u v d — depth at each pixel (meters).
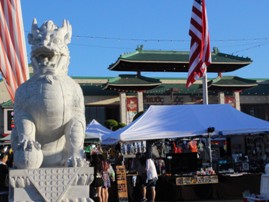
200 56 16.84
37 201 4.92
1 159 11.45
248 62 45.03
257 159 20.39
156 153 17.41
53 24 5.59
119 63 43.72
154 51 45.00
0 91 40.53
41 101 5.24
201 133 14.12
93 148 21.67
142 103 43.16
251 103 47.06
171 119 14.76
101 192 13.11
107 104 44.03
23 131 5.19
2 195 7.86
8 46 11.30
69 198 5.03
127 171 16.28
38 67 5.52
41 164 5.25
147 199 14.88
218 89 44.84
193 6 17.22
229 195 15.48
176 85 47.00
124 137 13.76
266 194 7.46
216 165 17.81
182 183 15.09
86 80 45.09
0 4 11.45
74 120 5.37
